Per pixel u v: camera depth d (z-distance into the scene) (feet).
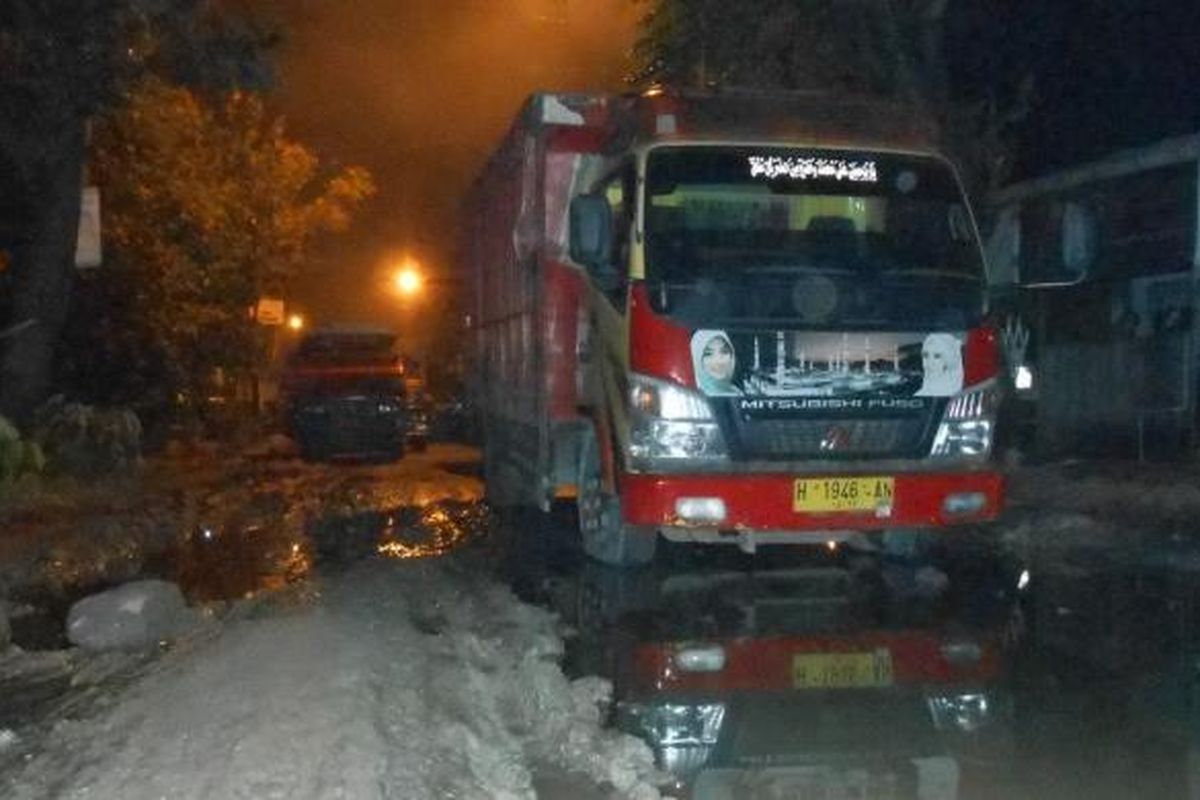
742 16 63.26
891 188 35.55
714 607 33.68
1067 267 36.40
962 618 32.07
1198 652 28.55
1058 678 26.73
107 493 58.59
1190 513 45.34
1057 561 39.22
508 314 49.03
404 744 22.00
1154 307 58.75
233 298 92.58
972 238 35.60
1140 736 23.03
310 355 86.38
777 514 33.63
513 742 23.34
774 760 22.06
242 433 97.45
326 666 25.54
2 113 52.08
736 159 35.19
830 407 33.96
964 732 23.38
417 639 29.22
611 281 35.14
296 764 20.30
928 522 34.32
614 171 37.19
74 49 50.31
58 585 40.24
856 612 32.86
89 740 22.84
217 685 24.84
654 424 33.68
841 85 62.39
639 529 38.04
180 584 39.70
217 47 56.34
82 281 76.89
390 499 59.52
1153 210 58.49
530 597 35.35
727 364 33.58
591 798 20.62
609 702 25.50
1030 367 65.82
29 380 62.54
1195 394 55.42
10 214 66.69
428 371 119.03
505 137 48.88
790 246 34.63
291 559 43.68
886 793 20.44
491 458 55.72
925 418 34.47
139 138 78.69
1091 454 61.41
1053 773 21.27
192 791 19.49
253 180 100.99
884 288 34.42
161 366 81.56
